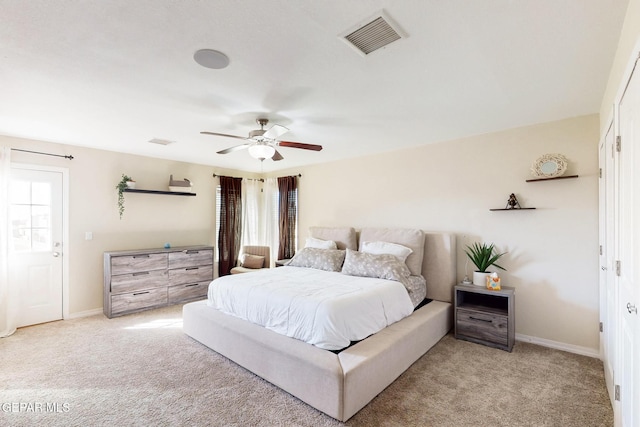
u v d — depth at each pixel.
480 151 3.64
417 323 2.95
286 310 2.59
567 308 3.08
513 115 3.00
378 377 2.29
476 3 1.43
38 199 3.90
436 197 3.99
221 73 2.12
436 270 3.79
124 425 1.99
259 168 6.02
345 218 5.01
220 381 2.52
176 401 2.25
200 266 5.03
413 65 2.02
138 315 4.23
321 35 1.69
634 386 1.44
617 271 1.94
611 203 2.23
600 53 1.88
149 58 1.92
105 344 3.26
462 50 1.84
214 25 1.60
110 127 3.34
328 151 4.52
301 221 5.71
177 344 3.26
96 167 4.36
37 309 3.88
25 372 2.66
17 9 1.46
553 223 3.17
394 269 3.45
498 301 3.50
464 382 2.50
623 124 1.73
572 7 1.47
